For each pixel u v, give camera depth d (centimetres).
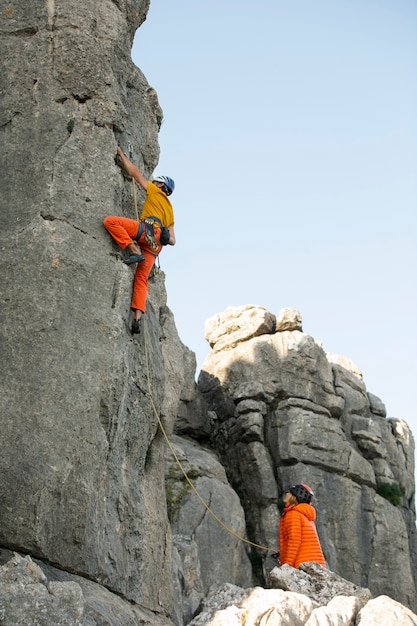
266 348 2370
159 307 1534
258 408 2269
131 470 1337
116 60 1450
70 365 1238
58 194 1325
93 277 1305
